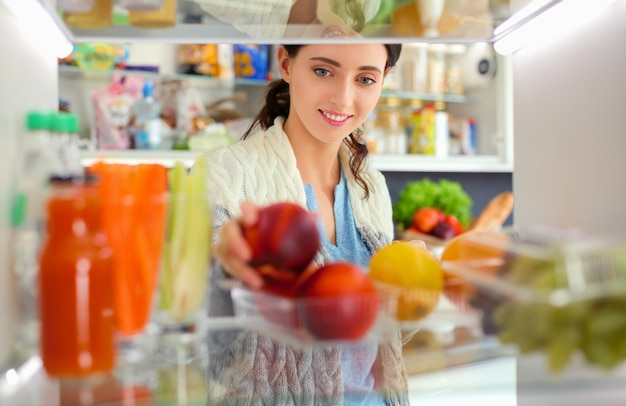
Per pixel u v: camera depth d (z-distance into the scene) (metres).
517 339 0.62
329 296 0.64
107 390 0.57
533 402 0.60
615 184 0.85
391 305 0.68
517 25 0.98
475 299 0.68
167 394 0.56
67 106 2.47
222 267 0.73
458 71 3.01
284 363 0.70
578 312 0.58
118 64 2.54
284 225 0.66
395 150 2.88
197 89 2.70
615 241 0.61
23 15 0.74
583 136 0.92
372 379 0.67
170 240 0.61
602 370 0.59
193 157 2.55
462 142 3.01
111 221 0.58
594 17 0.88
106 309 0.57
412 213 2.48
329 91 1.25
